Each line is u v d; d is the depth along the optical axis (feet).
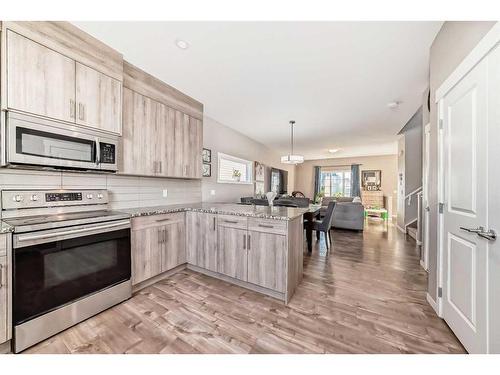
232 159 16.65
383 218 25.54
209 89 9.78
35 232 4.89
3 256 4.49
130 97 7.84
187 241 9.26
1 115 4.98
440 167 5.91
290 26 5.87
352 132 17.16
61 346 4.88
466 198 4.67
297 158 16.35
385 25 5.79
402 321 5.84
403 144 18.16
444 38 5.72
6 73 4.89
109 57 6.89
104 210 7.69
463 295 4.80
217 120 14.38
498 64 3.71
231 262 7.97
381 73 8.30
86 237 5.83
